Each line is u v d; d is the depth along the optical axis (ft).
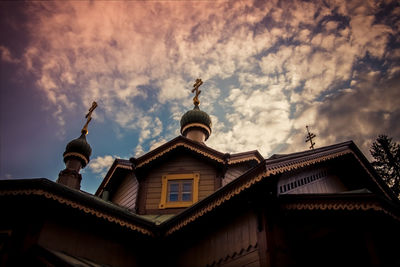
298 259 32.37
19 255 32.86
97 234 39.04
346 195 29.48
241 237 34.96
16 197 35.47
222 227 38.04
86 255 36.88
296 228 33.35
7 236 34.12
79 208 36.14
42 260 31.63
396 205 29.30
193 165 56.75
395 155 98.32
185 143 57.06
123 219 38.63
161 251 42.19
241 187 33.42
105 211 37.73
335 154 43.57
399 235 29.19
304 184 39.99
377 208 27.81
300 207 31.86
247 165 59.26
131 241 41.78
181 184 54.90
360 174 48.60
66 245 35.86
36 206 35.73
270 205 33.55
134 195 56.03
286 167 34.60
